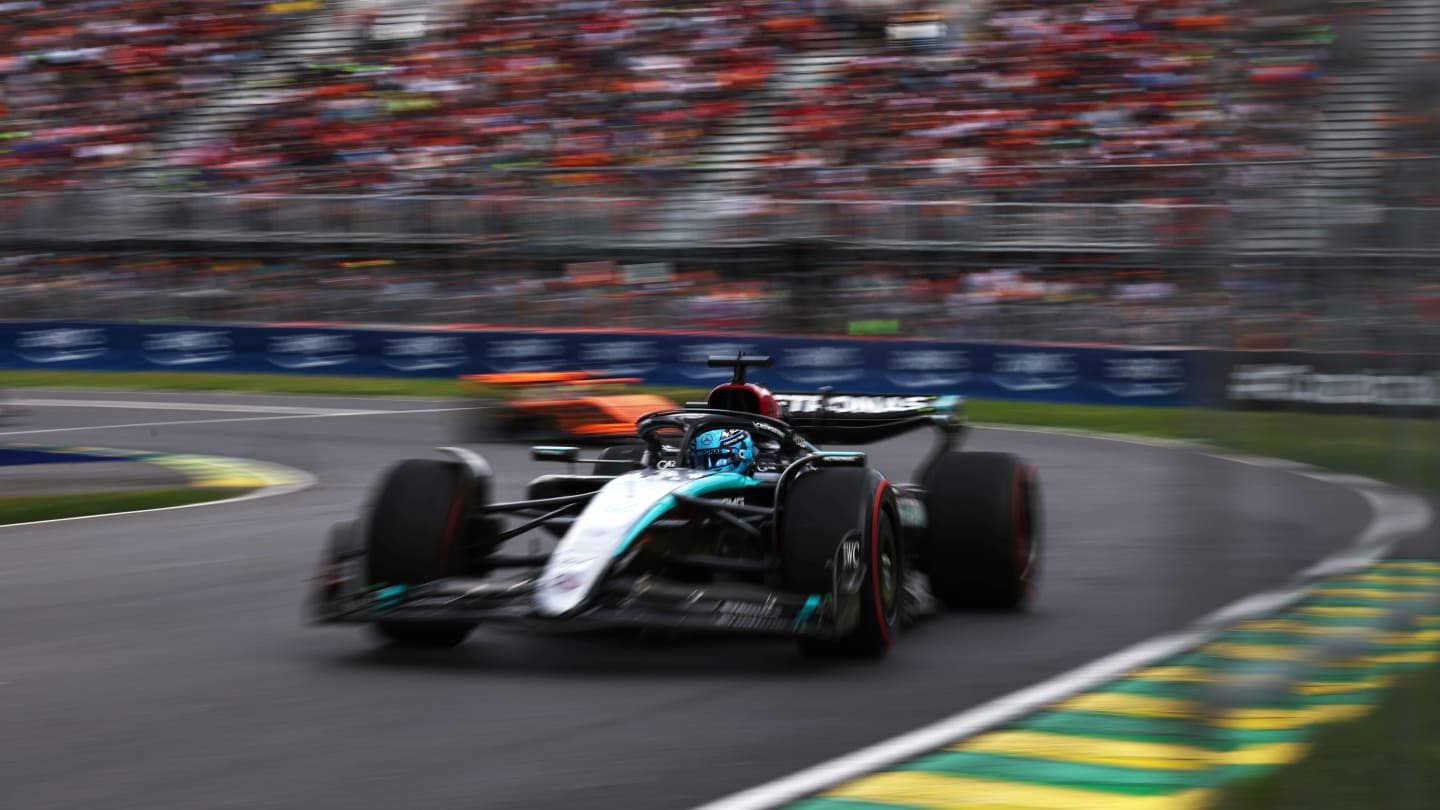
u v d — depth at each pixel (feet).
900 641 75.51
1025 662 70.38
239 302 294.46
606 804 48.34
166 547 110.73
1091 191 274.98
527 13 348.38
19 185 328.90
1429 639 27.50
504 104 332.80
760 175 299.38
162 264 300.61
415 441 186.70
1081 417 221.05
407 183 315.17
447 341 274.98
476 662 70.44
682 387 262.67
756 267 278.46
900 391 254.06
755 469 79.77
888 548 73.15
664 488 71.20
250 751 55.06
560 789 49.98
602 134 323.16
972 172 284.82
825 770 52.06
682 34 337.11
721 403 82.74
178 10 361.30
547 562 72.49
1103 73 307.17
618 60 334.44
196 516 127.75
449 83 338.95
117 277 298.97
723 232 282.36
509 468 158.30
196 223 300.61
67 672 69.36
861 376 255.70
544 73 336.29
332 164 328.70
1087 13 319.68
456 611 65.82
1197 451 28.27
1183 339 246.27
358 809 48.01
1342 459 26.02
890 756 53.78
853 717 59.57
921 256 271.69
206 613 84.74
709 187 298.15
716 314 277.23
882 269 271.90
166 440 191.83
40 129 344.90
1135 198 271.69
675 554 71.31
